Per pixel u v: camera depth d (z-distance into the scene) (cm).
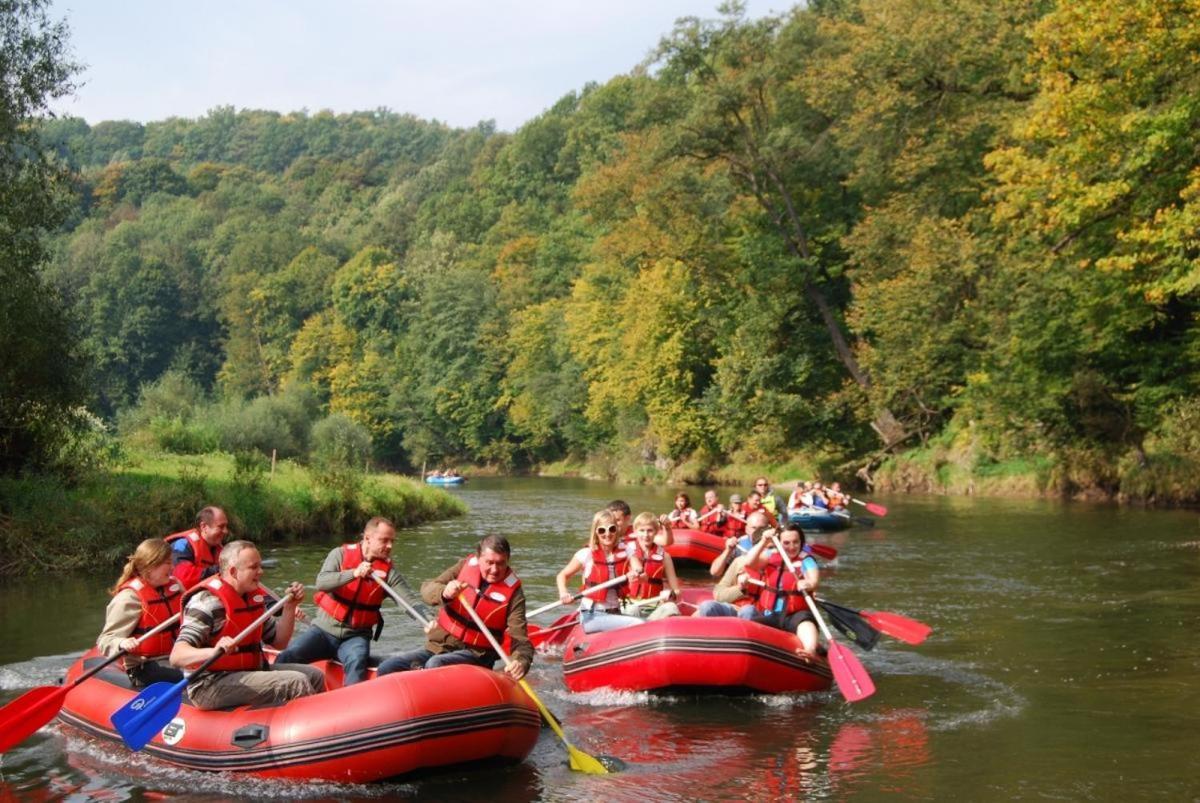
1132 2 1978
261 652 667
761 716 759
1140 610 1141
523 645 696
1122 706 764
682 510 1670
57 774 630
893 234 3356
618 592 939
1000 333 2806
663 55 3781
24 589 1344
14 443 1795
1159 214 1916
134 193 15300
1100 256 2412
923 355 3200
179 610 699
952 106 3200
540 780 620
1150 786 593
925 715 753
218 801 586
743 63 3781
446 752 610
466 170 12506
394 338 8531
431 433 7656
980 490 3189
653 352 4744
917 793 588
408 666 709
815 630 854
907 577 1423
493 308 7475
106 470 1950
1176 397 2694
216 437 3409
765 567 902
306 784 605
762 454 4225
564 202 9175
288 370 9081
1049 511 2456
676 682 790
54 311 1761
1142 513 2327
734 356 4169
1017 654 945
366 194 15262
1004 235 2766
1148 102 2127
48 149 1736
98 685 711
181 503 1723
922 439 3609
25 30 1650
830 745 684
